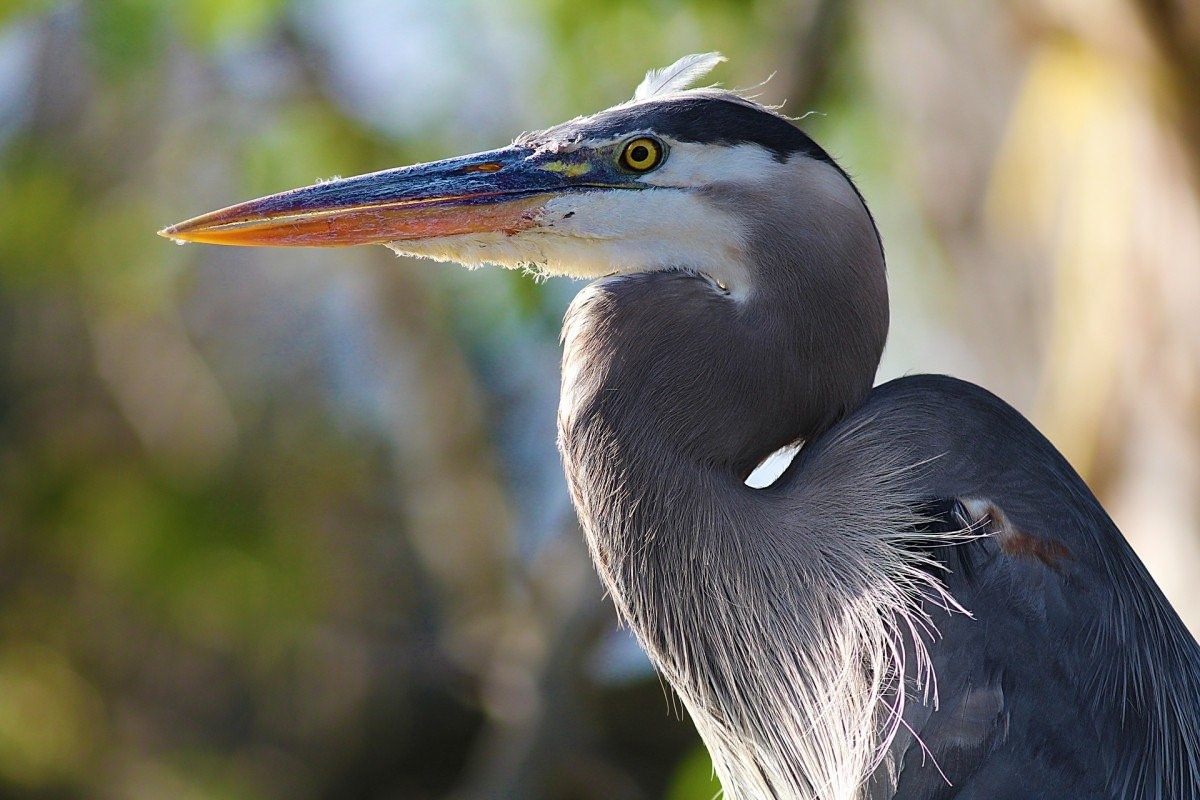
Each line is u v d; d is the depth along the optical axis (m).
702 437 5.45
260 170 12.43
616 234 5.68
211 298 15.07
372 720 14.80
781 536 5.39
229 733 14.80
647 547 5.45
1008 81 10.12
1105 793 5.01
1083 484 5.64
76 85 13.02
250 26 10.95
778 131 5.59
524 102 12.44
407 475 14.37
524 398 13.78
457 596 13.98
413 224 5.83
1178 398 8.98
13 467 14.98
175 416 14.97
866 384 5.63
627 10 11.59
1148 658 5.36
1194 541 9.09
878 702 5.10
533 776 10.23
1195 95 8.58
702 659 5.49
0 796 14.66
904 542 5.27
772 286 5.51
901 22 10.73
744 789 5.72
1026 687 5.01
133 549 14.66
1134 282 9.11
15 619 14.86
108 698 14.83
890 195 12.23
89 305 14.52
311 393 15.26
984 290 10.59
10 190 13.18
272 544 14.76
